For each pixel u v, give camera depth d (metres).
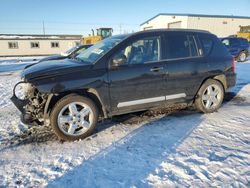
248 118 4.71
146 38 4.31
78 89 3.81
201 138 3.84
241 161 3.11
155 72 4.26
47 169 3.06
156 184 2.70
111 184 2.72
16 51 40.19
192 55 4.71
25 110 3.74
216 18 34.16
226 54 5.16
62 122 3.77
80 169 3.04
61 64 4.08
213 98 5.02
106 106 4.02
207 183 2.69
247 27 26.95
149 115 5.00
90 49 4.81
